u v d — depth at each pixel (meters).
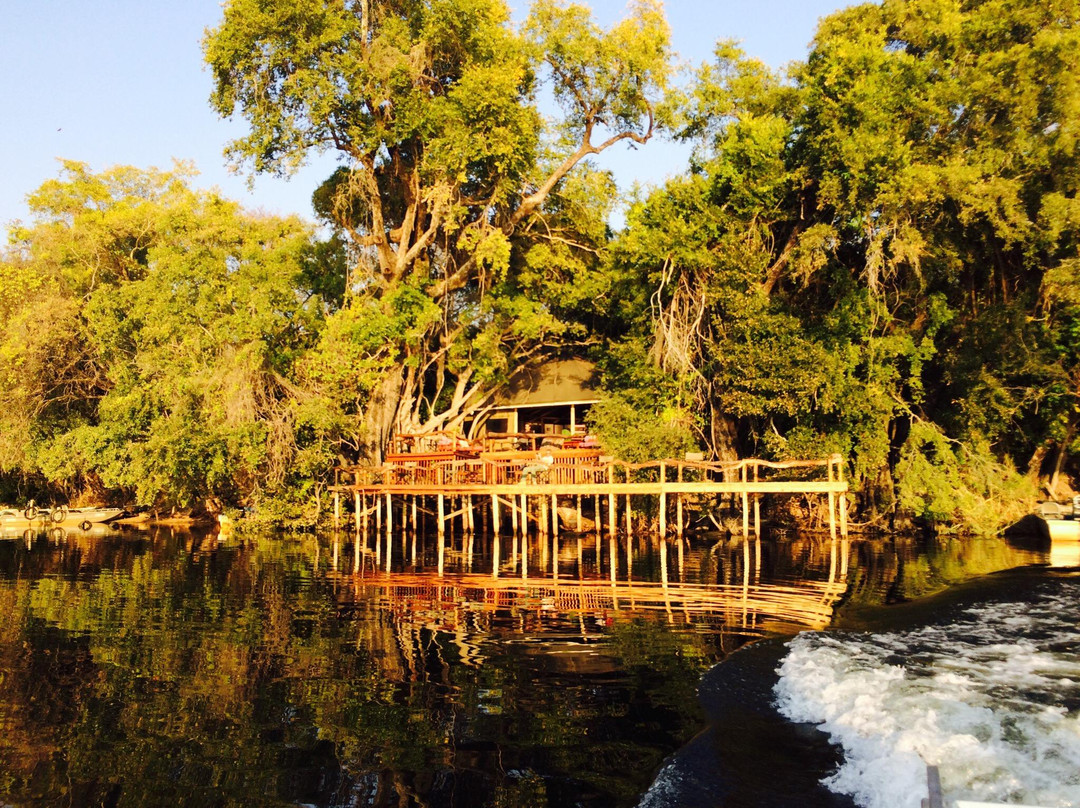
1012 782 6.59
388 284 32.06
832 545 23.06
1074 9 24.81
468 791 7.21
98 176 41.19
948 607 13.96
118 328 32.84
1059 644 11.22
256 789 7.34
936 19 27.92
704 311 28.98
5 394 33.94
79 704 9.79
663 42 30.45
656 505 29.14
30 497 40.53
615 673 10.73
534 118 31.48
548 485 24.41
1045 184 25.25
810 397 26.47
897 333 27.47
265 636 13.32
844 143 25.23
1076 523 23.48
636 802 6.88
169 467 29.58
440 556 21.73
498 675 10.77
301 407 29.12
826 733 8.20
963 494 25.81
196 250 29.86
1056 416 26.12
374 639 13.02
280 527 32.50
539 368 36.41
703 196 28.78
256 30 27.05
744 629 13.24
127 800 7.17
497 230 30.16
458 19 29.03
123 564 22.75
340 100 27.98
